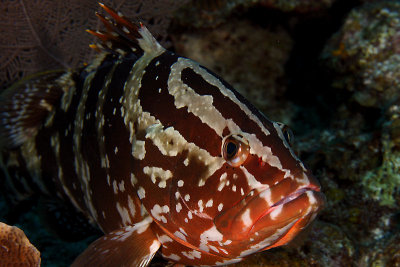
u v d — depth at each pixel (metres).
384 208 1.01
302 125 1.70
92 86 0.94
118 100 0.88
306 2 1.46
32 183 1.05
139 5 1.23
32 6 1.13
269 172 0.78
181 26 1.57
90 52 1.24
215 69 1.69
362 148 1.05
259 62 1.70
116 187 0.88
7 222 1.16
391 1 1.29
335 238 0.95
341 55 1.29
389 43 1.21
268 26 1.61
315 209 0.78
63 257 1.07
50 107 1.00
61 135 0.97
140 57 0.89
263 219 0.78
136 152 0.85
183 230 0.83
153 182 0.83
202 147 0.81
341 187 1.05
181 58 0.86
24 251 0.78
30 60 1.22
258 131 0.80
